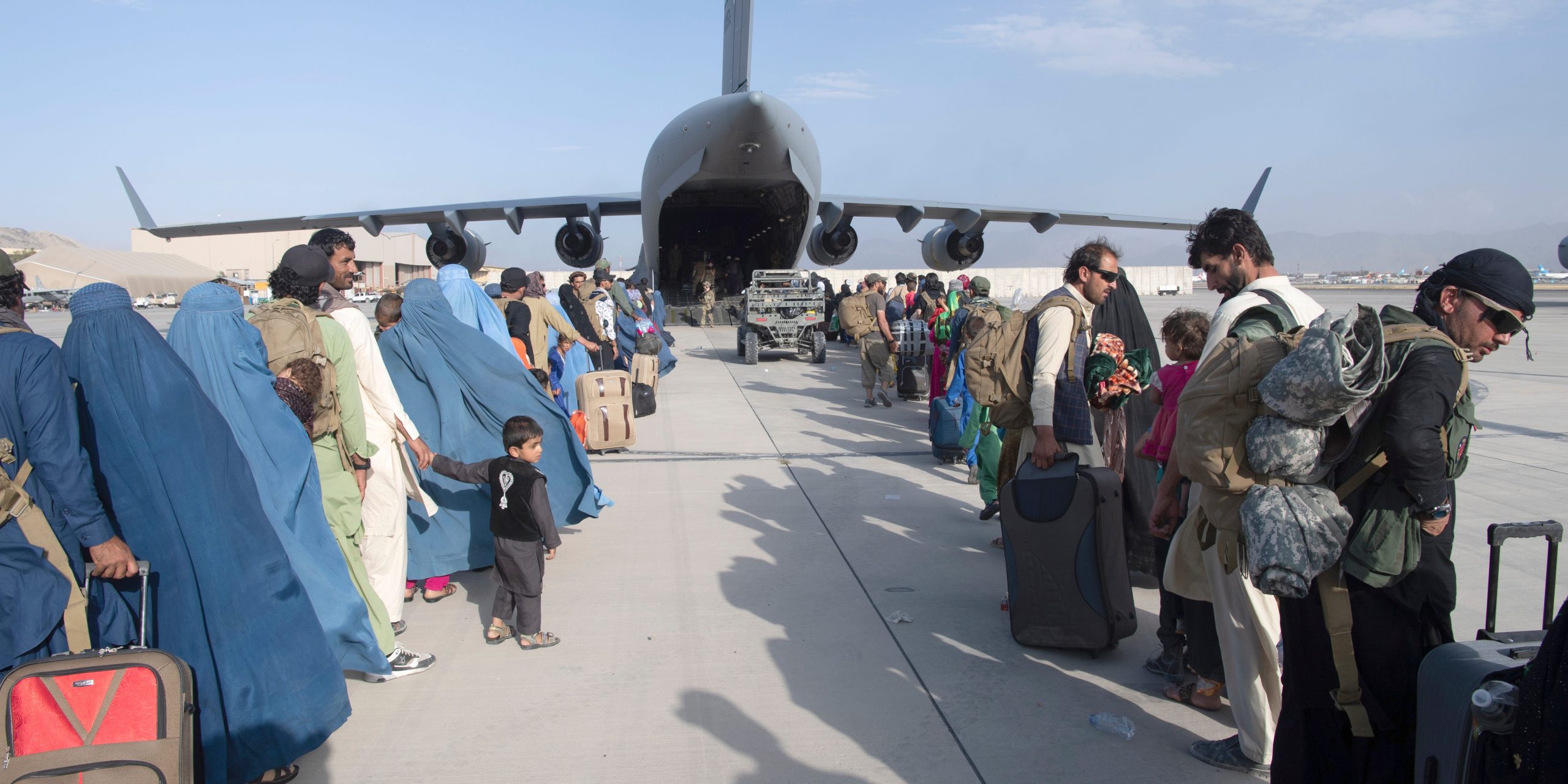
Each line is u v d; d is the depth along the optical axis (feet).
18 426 8.16
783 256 76.95
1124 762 10.00
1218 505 9.21
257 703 9.20
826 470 24.56
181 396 9.17
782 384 42.65
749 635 13.50
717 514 20.17
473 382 15.81
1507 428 29.27
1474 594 14.53
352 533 12.20
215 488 9.16
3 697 7.34
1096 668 12.46
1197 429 8.61
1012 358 13.80
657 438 29.35
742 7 66.59
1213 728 10.75
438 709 11.29
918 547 17.78
